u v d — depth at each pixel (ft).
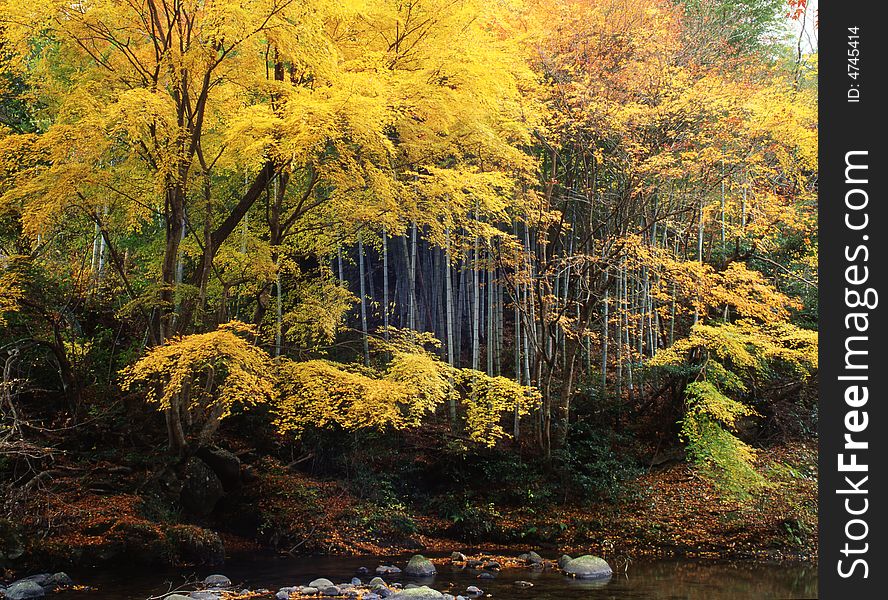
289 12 29.19
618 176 51.11
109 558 32.65
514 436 54.13
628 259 47.96
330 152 39.52
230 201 45.98
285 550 40.04
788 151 49.06
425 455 52.80
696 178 49.32
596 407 56.24
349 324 73.82
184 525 35.55
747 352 47.75
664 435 54.70
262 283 41.16
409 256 72.23
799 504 44.34
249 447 48.80
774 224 50.52
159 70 33.01
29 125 43.62
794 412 54.34
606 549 42.70
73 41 33.81
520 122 42.65
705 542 42.42
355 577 32.91
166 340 32.01
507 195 40.52
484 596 29.30
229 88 36.22
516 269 49.42
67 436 39.75
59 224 36.78
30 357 42.75
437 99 34.32
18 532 30.96
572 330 52.24
